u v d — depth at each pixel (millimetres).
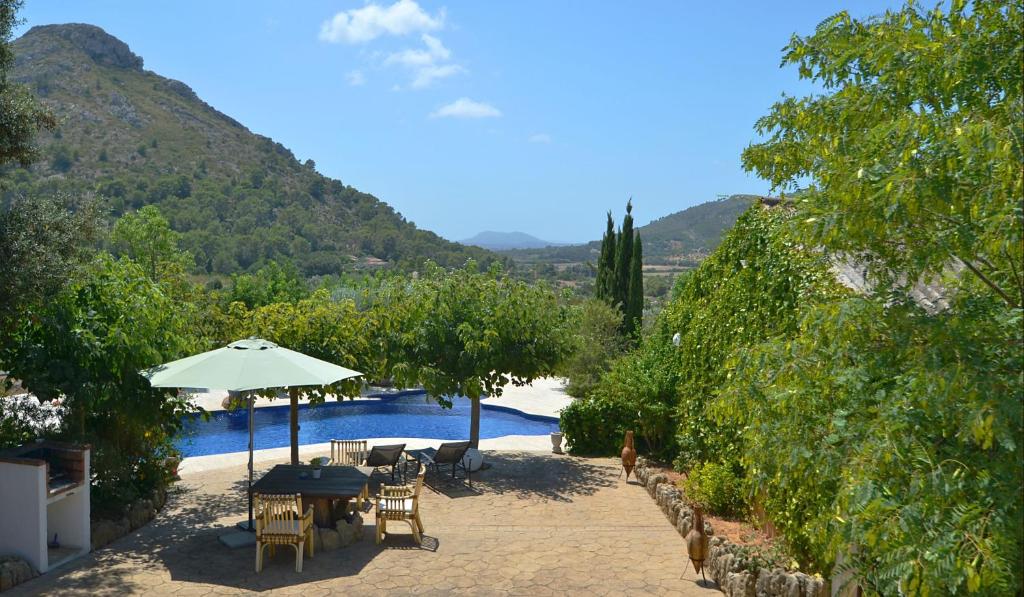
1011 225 3959
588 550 10055
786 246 9750
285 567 9219
